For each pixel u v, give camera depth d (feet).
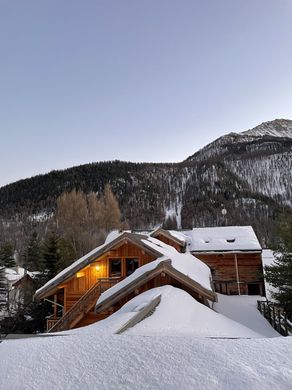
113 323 23.58
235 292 77.77
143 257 53.98
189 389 9.36
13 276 126.41
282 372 9.84
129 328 21.95
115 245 53.72
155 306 30.37
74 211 175.11
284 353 11.19
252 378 9.59
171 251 60.13
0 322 76.64
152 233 78.02
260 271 78.13
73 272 53.21
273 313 44.98
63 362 11.57
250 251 77.15
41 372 11.01
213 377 9.82
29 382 10.45
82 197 185.88
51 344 13.38
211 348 11.76
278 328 41.75
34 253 136.67
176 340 12.72
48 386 10.14
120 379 10.16
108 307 42.16
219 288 78.64
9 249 166.91
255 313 57.11
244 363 10.53
